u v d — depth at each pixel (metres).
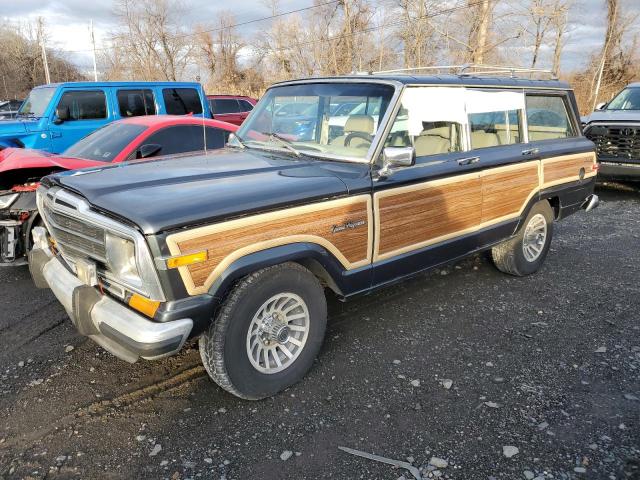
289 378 3.46
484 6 27.58
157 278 2.73
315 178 3.45
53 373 3.71
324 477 2.74
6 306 4.82
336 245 3.48
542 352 4.01
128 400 3.40
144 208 2.78
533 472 2.76
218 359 3.07
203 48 44.56
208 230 2.84
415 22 30.56
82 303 3.07
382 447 2.96
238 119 15.25
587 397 3.42
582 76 31.73
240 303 3.06
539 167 5.22
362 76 4.21
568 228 7.79
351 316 4.61
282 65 41.28
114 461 2.85
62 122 8.95
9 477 2.73
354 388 3.53
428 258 4.23
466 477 2.73
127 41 44.38
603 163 9.90
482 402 3.37
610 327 4.43
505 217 4.95
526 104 5.20
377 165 3.74
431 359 3.90
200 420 3.20
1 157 5.93
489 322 4.52
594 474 2.75
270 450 2.94
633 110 10.42
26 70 53.19
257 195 3.08
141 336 2.77
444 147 4.36
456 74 4.65
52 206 3.37
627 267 5.96
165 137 6.48
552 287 5.33
